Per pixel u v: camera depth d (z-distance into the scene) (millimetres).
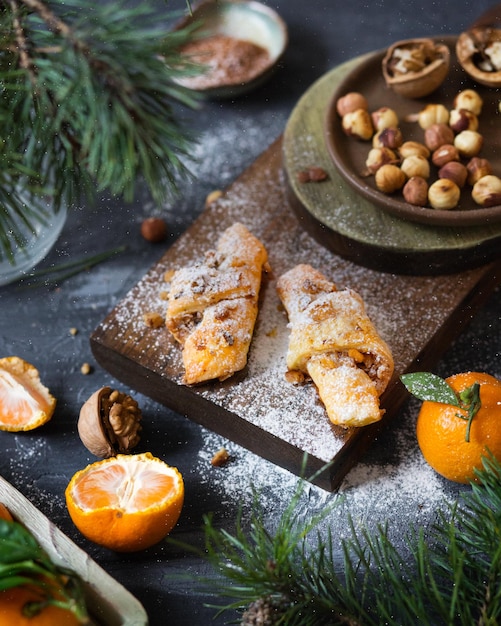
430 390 596
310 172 710
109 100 535
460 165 679
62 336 716
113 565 618
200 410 654
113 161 540
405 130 718
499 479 558
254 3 832
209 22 839
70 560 564
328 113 718
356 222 687
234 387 645
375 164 693
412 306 673
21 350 710
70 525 636
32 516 582
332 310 629
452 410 598
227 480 646
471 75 726
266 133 804
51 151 587
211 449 658
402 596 517
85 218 764
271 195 732
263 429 628
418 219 675
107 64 521
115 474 609
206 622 600
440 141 695
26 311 728
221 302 647
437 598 509
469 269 688
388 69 734
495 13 741
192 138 578
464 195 684
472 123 703
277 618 528
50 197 727
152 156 573
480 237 672
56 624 541
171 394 661
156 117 556
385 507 631
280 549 497
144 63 527
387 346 637
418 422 623
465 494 588
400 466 645
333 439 621
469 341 696
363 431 630
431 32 837
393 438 654
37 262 744
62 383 693
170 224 762
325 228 690
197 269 660
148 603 606
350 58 833
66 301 731
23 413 667
